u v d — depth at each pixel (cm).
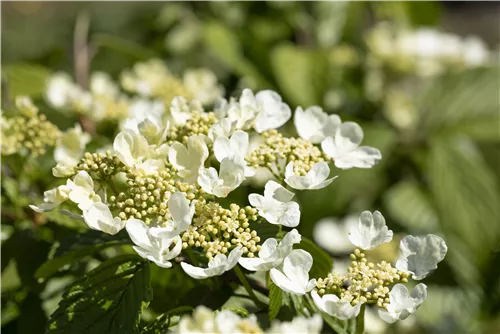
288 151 74
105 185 72
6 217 85
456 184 126
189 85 104
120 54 136
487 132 130
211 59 154
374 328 97
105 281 72
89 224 69
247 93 75
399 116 133
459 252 123
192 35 150
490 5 372
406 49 139
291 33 143
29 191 89
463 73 135
